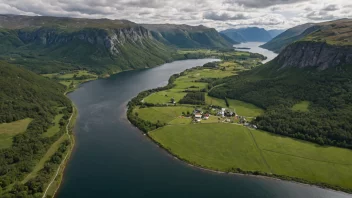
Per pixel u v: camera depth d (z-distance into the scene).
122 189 147.50
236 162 177.12
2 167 149.62
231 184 155.38
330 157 178.38
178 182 155.62
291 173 165.38
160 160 179.38
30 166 158.50
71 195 141.38
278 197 144.62
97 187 148.62
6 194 131.38
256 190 150.38
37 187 141.25
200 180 158.38
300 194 147.75
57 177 155.50
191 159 180.12
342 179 158.75
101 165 171.00
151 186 150.88
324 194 148.00
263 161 177.50
